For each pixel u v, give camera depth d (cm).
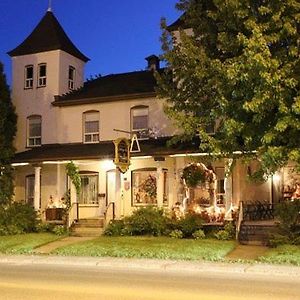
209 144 1769
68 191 2736
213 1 1795
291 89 1590
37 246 2064
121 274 1409
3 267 1600
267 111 1630
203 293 1084
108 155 2530
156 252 1756
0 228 2425
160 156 2411
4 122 2945
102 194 2767
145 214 2309
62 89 3036
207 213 2334
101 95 2869
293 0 1612
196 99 1931
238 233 2055
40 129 3020
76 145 2905
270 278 1334
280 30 1641
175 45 2053
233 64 1598
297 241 1838
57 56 3022
